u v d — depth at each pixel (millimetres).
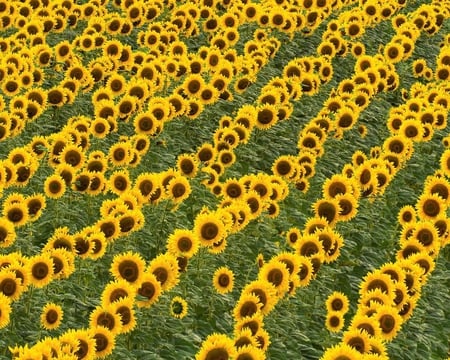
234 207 12633
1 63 17891
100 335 9547
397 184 16594
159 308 10969
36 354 8164
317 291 12250
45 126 17609
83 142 15477
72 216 14125
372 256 14344
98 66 18781
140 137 15711
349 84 19391
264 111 16938
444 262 13875
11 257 10586
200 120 18375
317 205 13234
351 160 17750
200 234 12055
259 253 13516
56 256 10969
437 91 18984
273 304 10672
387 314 10461
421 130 16797
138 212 12406
